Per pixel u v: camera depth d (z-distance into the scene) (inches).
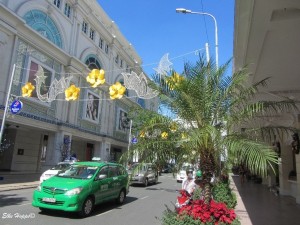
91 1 1254.9
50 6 972.6
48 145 1021.2
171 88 280.4
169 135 273.9
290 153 692.1
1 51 778.8
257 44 310.5
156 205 519.8
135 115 302.4
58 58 1013.8
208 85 278.4
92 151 1485.0
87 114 1228.5
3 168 1003.9
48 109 978.7
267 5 246.7
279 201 585.6
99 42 1362.0
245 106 273.7
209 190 274.2
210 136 257.4
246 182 1101.7
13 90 814.5
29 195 548.7
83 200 384.5
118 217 400.8
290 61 358.9
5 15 775.1
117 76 1533.0
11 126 912.9
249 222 378.6
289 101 276.5
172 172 285.9
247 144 229.3
